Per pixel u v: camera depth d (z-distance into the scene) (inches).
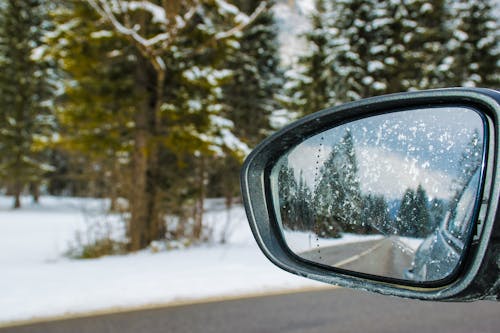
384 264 35.6
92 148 383.2
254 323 167.9
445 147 32.4
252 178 41.5
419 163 33.9
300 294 208.8
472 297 27.9
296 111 776.9
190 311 181.6
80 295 201.0
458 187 31.0
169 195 418.6
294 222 41.4
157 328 162.1
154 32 366.6
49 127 1116.5
